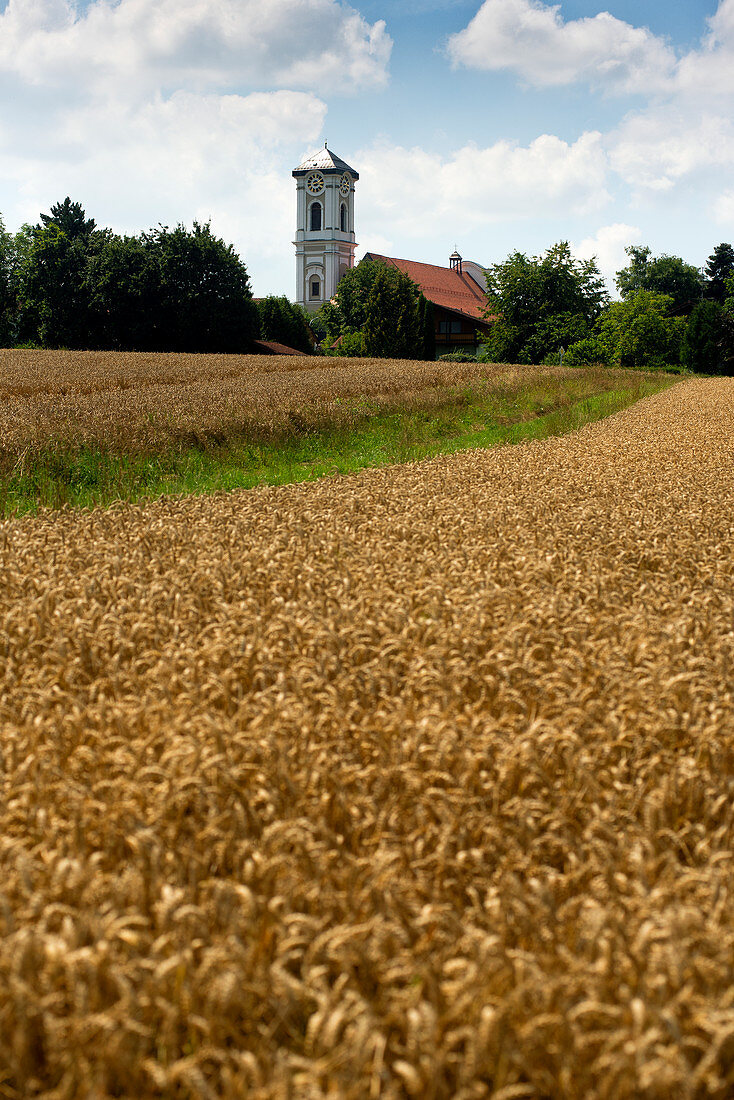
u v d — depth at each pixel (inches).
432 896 109.0
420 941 100.3
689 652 180.5
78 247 3132.4
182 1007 88.7
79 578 232.1
